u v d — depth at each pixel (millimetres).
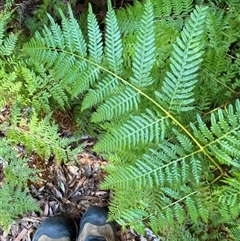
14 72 578
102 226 724
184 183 501
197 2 557
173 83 448
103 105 472
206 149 490
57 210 758
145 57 444
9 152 647
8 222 668
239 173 477
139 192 530
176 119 483
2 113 680
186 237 604
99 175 739
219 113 454
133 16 545
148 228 697
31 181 734
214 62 513
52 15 638
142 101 492
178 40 418
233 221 540
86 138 719
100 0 665
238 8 513
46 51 492
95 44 474
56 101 646
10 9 669
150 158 482
